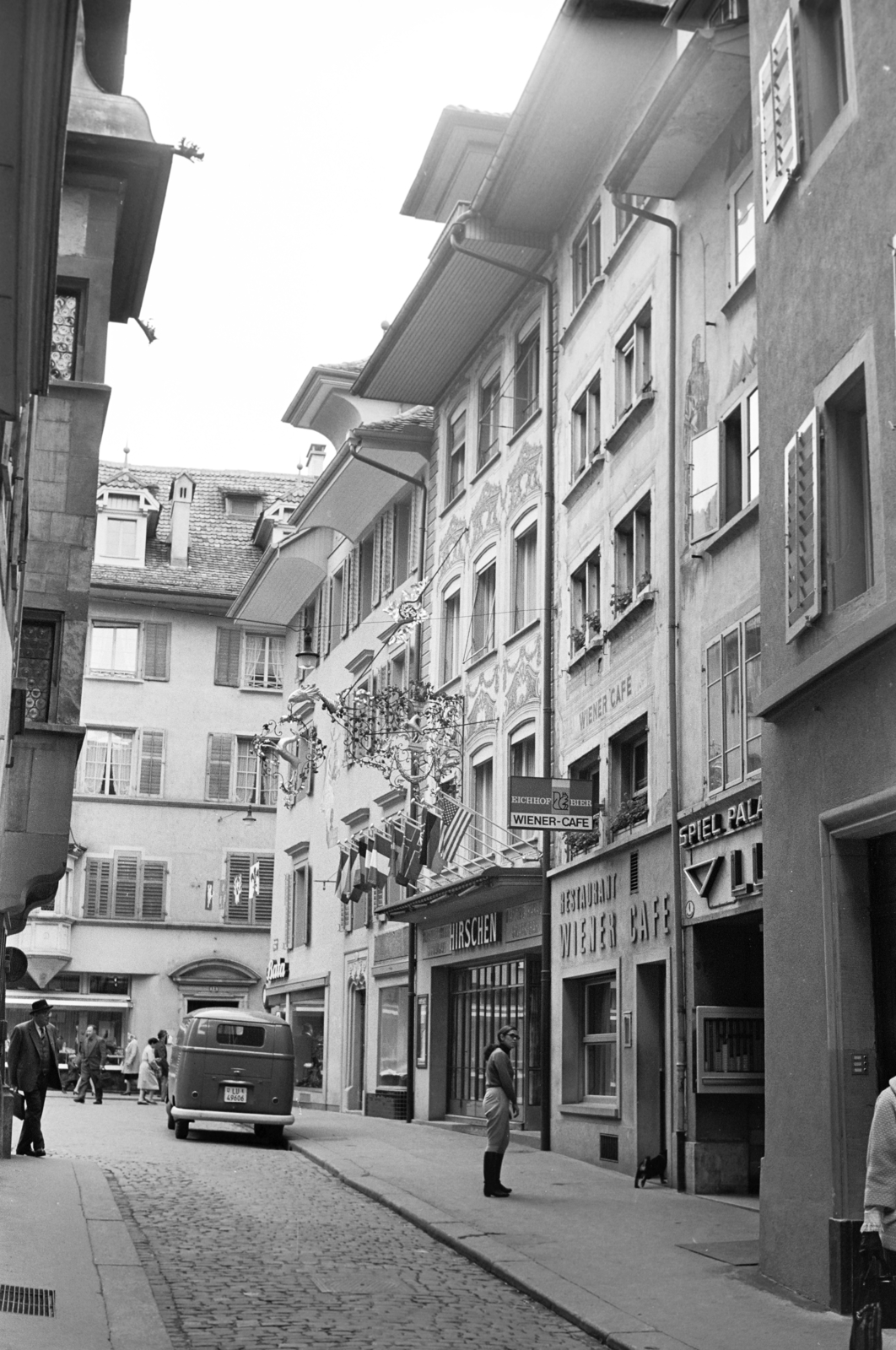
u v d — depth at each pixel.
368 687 36.97
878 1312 7.70
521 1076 26.03
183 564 54.47
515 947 26.23
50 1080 20.27
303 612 45.56
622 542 22.73
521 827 21.55
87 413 19.86
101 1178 17.53
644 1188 18.36
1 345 8.39
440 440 33.03
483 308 29.48
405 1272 12.55
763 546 13.24
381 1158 21.80
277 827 46.06
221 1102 25.25
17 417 9.29
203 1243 13.52
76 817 51.19
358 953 36.69
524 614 27.61
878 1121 7.89
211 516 57.47
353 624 39.09
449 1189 17.83
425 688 29.59
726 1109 18.25
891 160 11.02
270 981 45.09
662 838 19.80
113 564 53.72
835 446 11.97
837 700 11.45
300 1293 11.30
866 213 11.39
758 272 13.66
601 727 22.81
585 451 25.17
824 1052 11.25
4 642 12.70
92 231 20.39
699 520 19.23
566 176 25.38
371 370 32.19
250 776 52.91
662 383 21.14
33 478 19.55
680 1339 9.81
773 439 13.12
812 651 12.01
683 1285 11.72
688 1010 18.53
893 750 10.52
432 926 31.28
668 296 21.06
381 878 32.88
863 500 11.85
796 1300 11.15
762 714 12.65
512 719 27.22
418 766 30.34
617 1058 21.00
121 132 20.31
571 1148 22.50
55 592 19.39
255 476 60.72
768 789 12.71
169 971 50.81
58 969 49.75
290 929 43.59
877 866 11.29
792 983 11.95
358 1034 36.94
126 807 51.69
